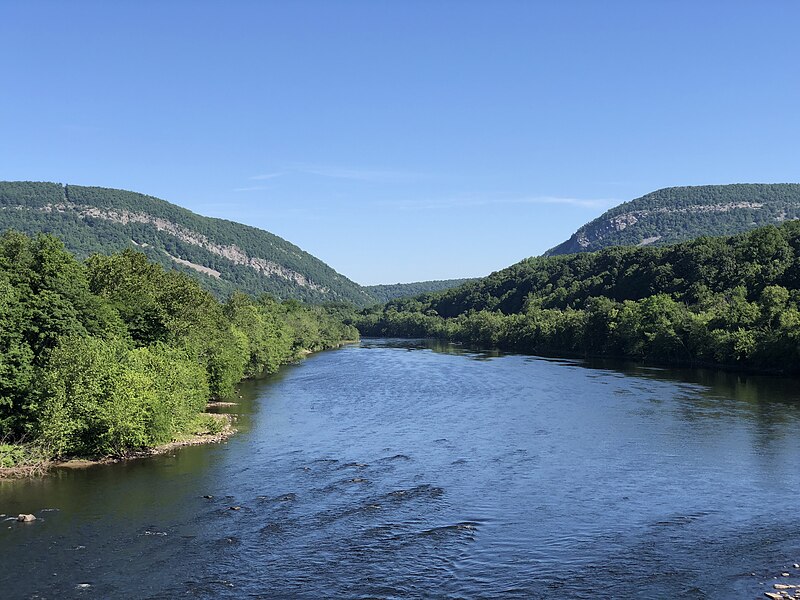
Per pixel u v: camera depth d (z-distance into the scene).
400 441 62.84
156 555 34.94
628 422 69.50
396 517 40.81
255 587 31.20
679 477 48.53
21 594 30.38
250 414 79.38
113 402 55.47
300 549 35.78
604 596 29.88
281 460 55.47
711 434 62.59
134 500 44.25
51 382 53.72
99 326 66.81
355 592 30.59
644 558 34.06
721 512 40.94
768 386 96.62
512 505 42.91
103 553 35.16
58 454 54.97
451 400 89.19
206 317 90.75
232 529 38.81
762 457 53.69
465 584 31.31
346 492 46.16
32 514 41.38
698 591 30.20
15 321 56.72
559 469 51.53
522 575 32.25
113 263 83.94
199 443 62.12
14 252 67.12
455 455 56.81
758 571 32.31
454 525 39.25
